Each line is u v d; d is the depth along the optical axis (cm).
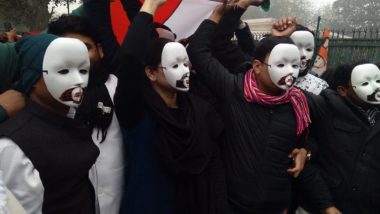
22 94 157
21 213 125
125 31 263
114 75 216
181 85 200
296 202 241
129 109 191
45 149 143
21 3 1708
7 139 139
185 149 195
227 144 216
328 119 229
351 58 763
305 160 217
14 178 136
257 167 204
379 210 224
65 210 149
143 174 196
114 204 200
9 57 168
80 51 153
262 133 207
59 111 159
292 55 201
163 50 200
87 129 167
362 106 227
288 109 211
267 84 208
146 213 194
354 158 222
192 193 199
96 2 223
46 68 149
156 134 196
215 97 232
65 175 147
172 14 285
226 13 248
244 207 206
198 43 230
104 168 196
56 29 194
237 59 255
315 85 281
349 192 222
